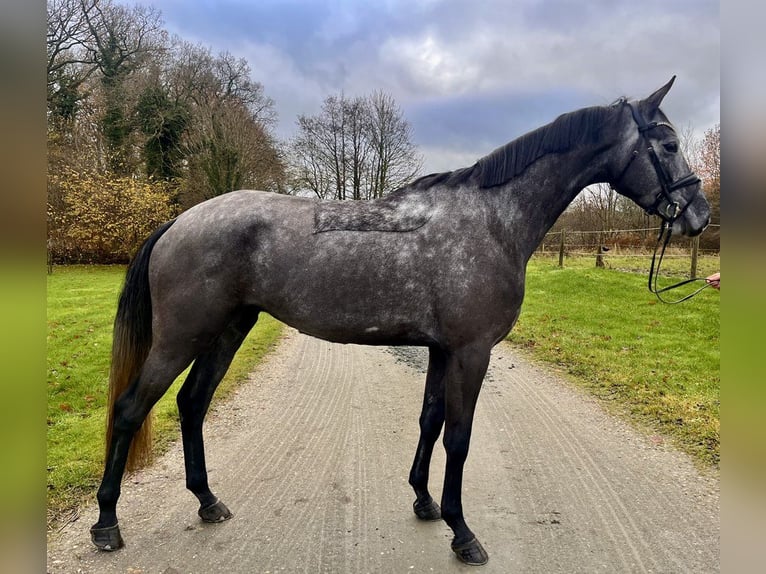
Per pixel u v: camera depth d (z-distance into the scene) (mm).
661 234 2773
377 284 2488
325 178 25250
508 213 2625
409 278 2488
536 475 3406
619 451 3768
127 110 22516
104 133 22438
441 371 2811
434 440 2854
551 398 5020
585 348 6805
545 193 2684
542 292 11008
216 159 21844
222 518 2828
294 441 3971
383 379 5852
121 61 23922
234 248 2529
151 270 2633
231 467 3510
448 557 2539
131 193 18516
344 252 2504
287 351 7371
